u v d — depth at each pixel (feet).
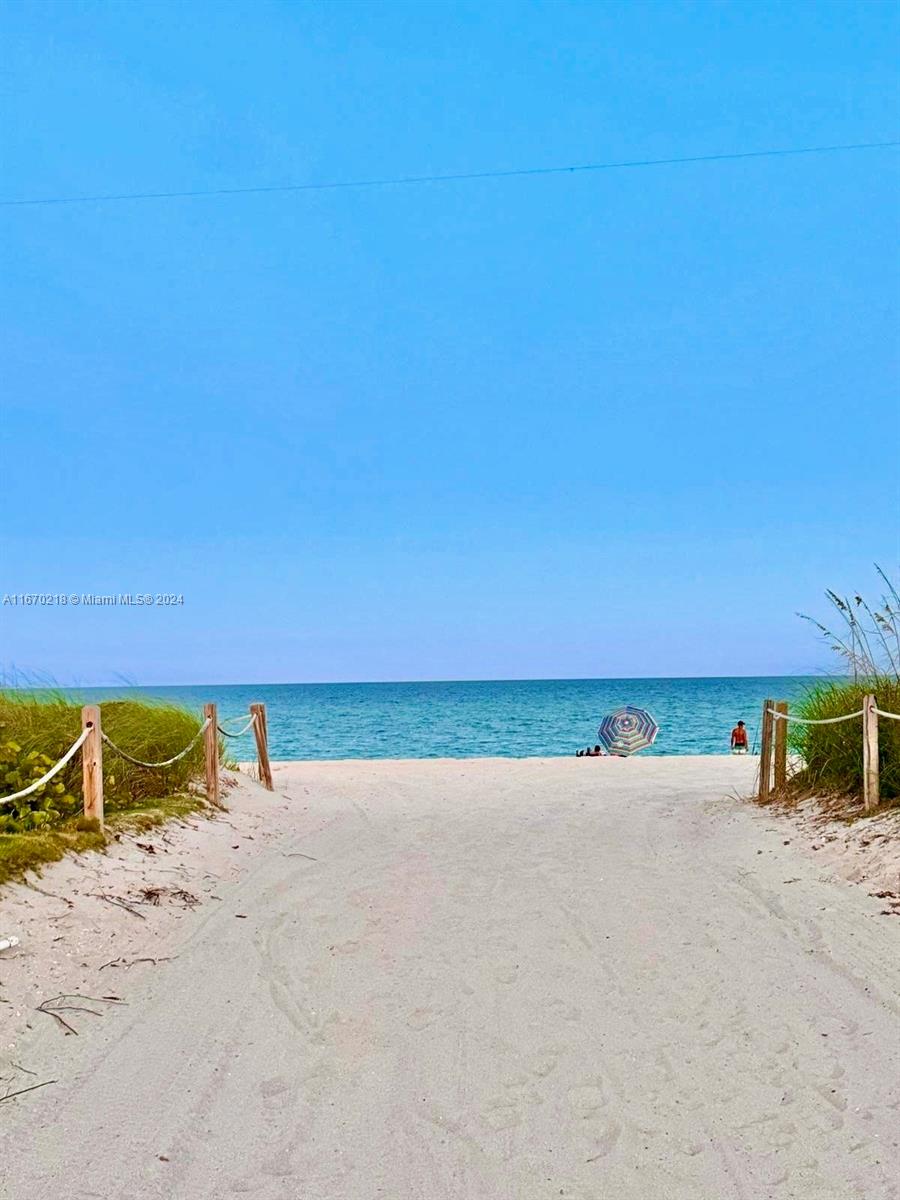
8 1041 15.60
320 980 18.97
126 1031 16.43
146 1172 12.28
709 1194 11.75
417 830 35.76
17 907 19.93
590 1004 17.60
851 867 24.94
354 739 129.70
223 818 34.14
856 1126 13.08
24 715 30.73
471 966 19.67
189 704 41.96
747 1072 14.78
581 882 26.61
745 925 21.93
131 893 23.04
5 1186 11.87
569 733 136.46
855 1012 16.74
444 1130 13.28
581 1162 12.46
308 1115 13.71
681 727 142.41
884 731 30.53
